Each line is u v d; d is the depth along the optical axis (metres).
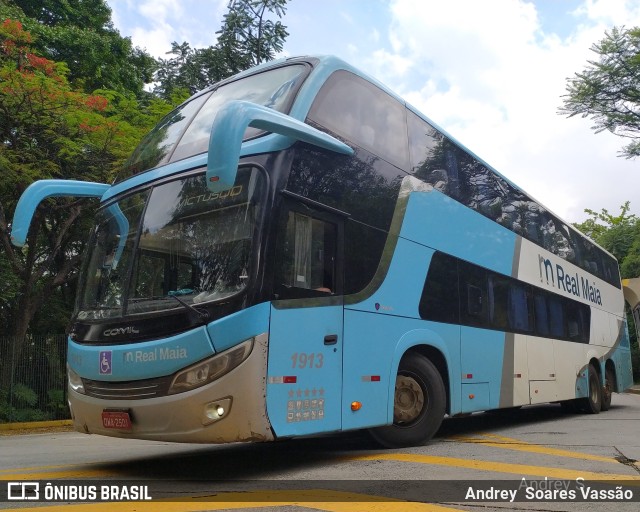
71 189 6.75
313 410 5.21
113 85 19.17
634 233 30.03
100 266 5.90
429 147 7.82
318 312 5.41
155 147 6.45
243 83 6.63
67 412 15.16
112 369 5.11
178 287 5.19
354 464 5.59
